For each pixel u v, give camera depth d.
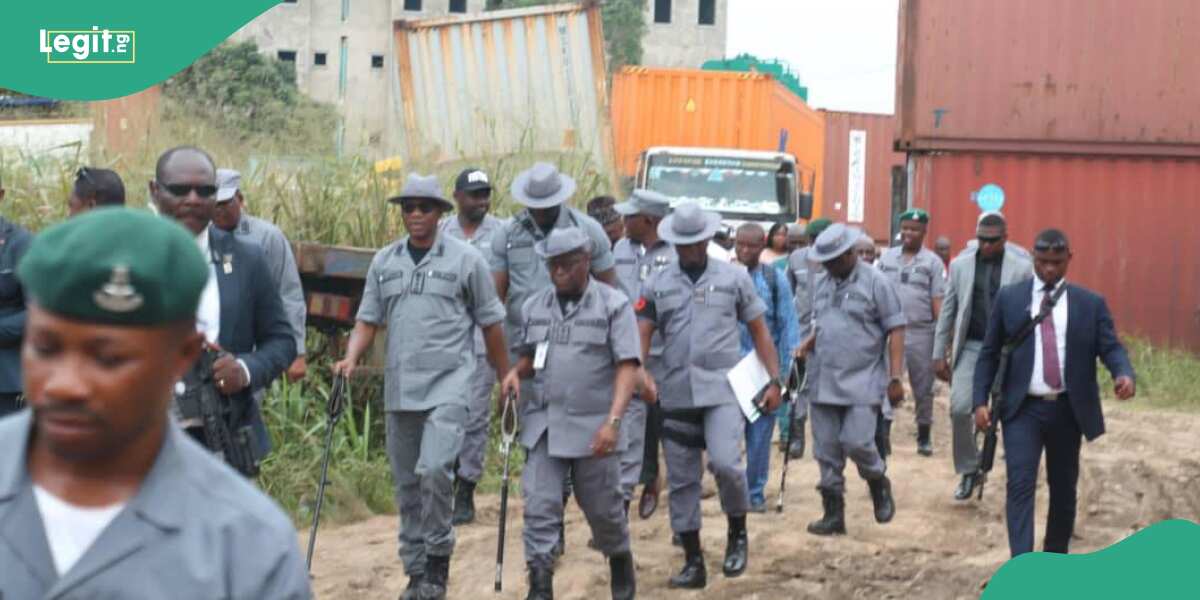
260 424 5.97
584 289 7.16
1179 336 19.86
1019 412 8.12
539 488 7.18
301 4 49.44
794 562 8.80
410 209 7.45
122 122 12.30
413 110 19.92
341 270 10.28
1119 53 19.75
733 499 8.20
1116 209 19.92
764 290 10.28
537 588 7.14
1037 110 19.86
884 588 8.22
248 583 2.29
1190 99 19.66
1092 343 8.03
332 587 7.89
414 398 7.40
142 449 2.29
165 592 2.25
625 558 7.45
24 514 2.26
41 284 2.13
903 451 13.59
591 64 20.02
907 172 20.17
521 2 45.97
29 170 11.18
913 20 19.89
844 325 9.45
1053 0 19.77
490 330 7.57
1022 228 20.00
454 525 9.62
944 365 11.09
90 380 2.16
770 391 8.09
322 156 12.44
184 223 5.65
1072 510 8.28
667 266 8.14
